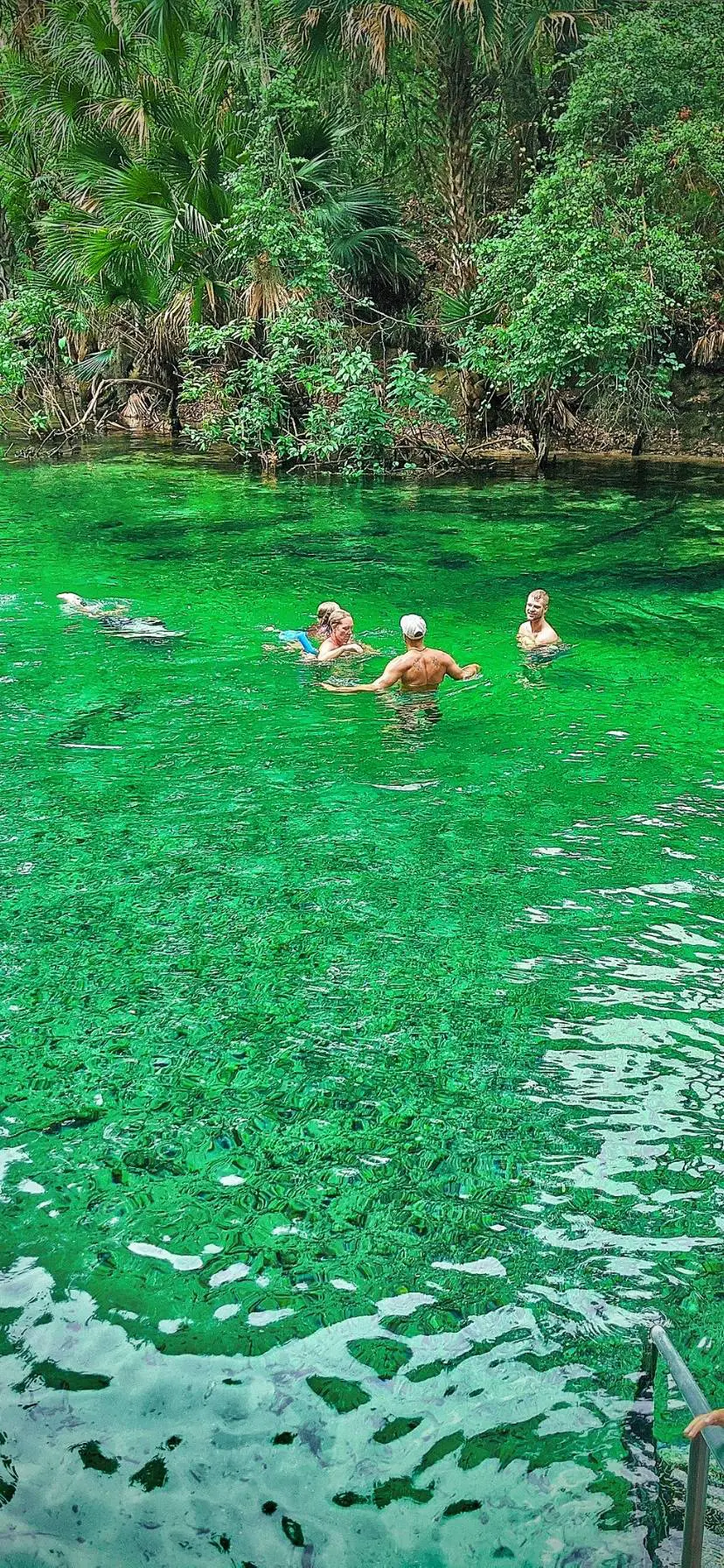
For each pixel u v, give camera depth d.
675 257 17.25
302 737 7.80
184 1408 2.79
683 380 20.58
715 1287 3.18
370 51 19.41
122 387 26.14
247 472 20.11
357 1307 3.11
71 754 7.48
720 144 17.27
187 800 6.77
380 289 23.28
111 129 20.73
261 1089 4.09
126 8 21.72
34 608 11.07
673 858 5.98
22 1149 3.78
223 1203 3.52
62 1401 2.81
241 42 21.28
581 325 17.25
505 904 5.50
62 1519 2.50
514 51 20.81
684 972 4.89
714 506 16.08
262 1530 2.47
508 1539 2.43
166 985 4.79
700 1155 3.74
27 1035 4.42
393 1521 2.48
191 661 9.50
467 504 16.75
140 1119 3.93
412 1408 2.78
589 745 7.66
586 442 21.62
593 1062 4.25
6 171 24.62
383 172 24.67
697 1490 2.16
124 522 15.44
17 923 5.32
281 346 19.23
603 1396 2.81
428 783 7.02
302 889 5.67
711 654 9.75
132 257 19.88
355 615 10.92
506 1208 3.50
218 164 19.94
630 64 18.03
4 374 22.52
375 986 4.78
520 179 23.42
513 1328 3.03
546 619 10.82
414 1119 3.93
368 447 19.83
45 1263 3.28
